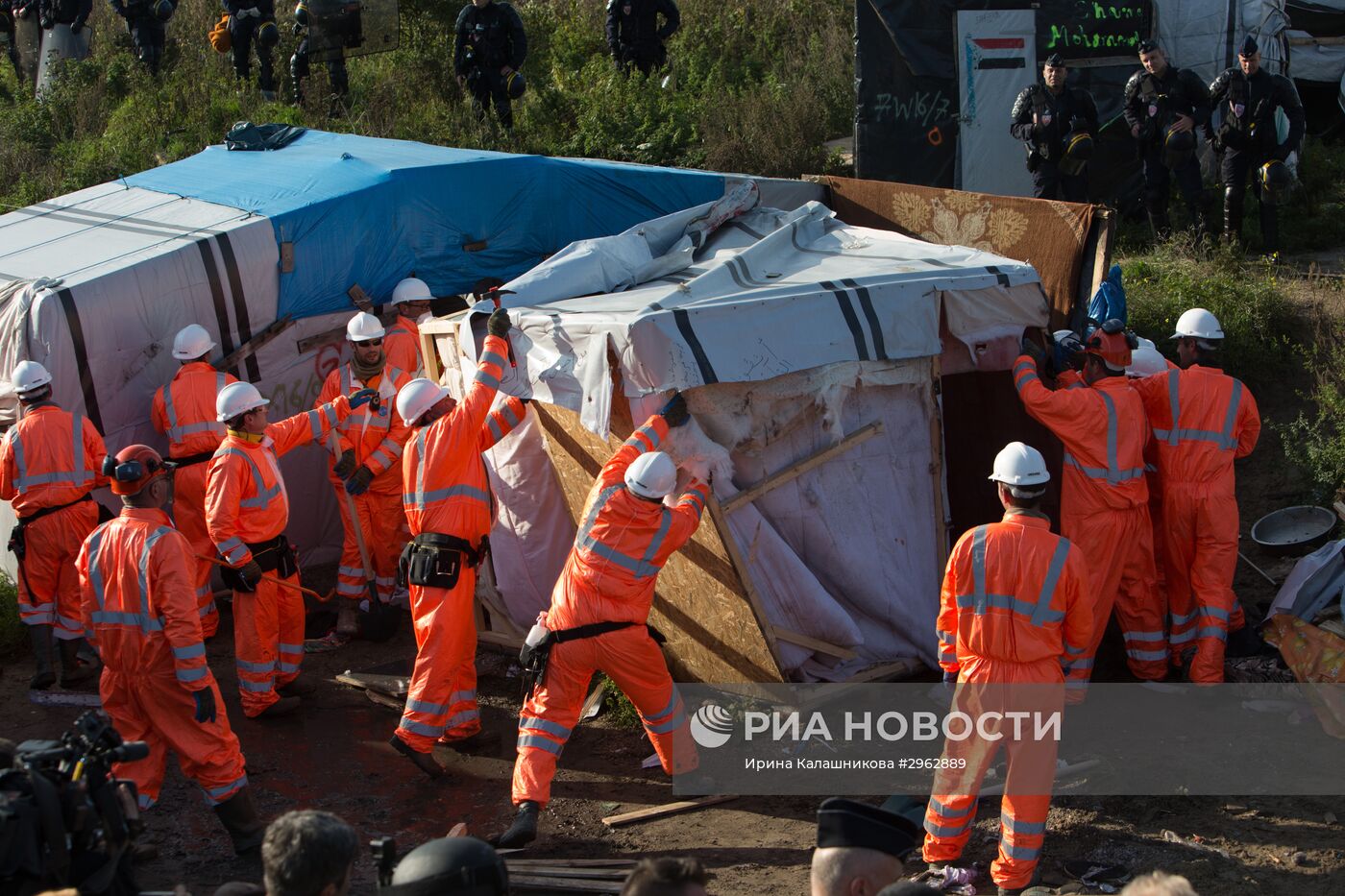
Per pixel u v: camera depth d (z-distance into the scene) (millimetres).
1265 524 15336
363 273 17266
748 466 12531
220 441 14883
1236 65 23578
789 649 12961
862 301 12539
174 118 27844
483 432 11930
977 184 23703
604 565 10758
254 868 10625
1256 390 18281
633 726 13180
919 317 12797
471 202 18047
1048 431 14344
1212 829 10531
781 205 19266
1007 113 23531
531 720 10875
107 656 10523
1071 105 20969
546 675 10867
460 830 10844
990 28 23281
